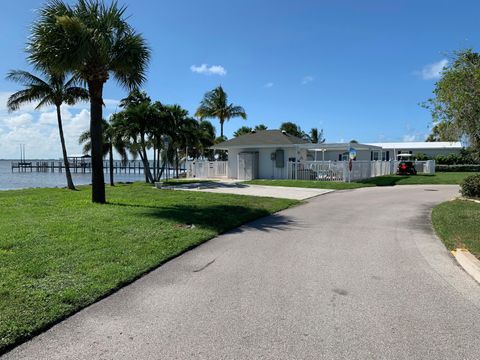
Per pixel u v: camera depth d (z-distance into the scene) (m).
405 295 5.19
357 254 7.26
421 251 7.49
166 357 3.62
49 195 17.61
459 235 8.48
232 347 3.80
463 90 10.15
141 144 27.45
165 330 4.16
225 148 29.28
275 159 28.00
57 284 5.32
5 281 5.36
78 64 12.69
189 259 6.95
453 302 4.96
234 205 13.32
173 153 33.22
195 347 3.80
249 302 4.93
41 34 12.38
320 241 8.34
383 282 5.71
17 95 24.55
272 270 6.28
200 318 4.46
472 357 3.63
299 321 4.38
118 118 27.17
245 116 49.22
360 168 26.86
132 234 8.45
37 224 9.41
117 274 5.80
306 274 6.07
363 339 3.97
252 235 9.00
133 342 3.90
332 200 15.76
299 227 9.95
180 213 11.32
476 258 6.65
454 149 46.12
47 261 6.32
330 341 3.92
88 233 8.45
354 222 10.62
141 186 23.36
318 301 4.97
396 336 4.04
